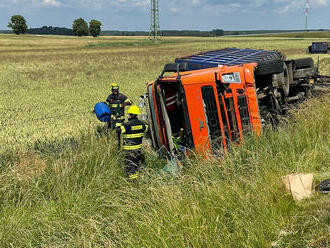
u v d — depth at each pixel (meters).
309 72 10.92
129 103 9.74
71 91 19.11
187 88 7.03
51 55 50.75
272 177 5.54
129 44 81.56
